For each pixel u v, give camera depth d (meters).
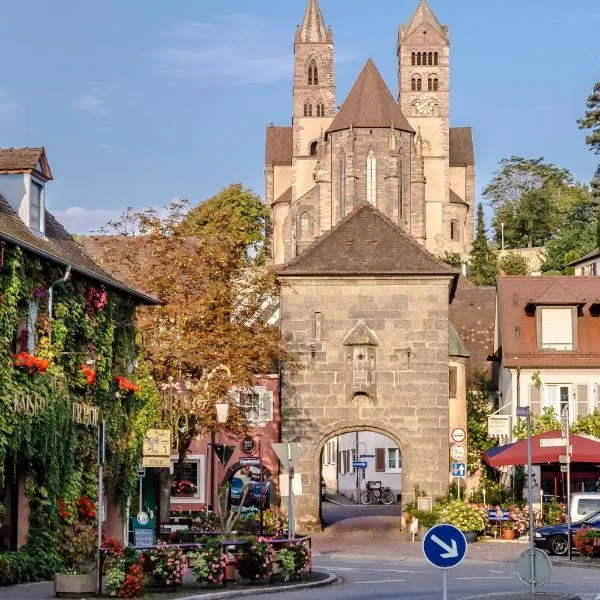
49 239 35.56
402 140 146.00
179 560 29.83
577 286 63.25
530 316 62.44
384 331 55.53
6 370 30.28
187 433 49.34
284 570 32.19
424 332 55.47
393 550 47.12
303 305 55.59
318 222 146.12
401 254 55.88
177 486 60.41
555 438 49.31
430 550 19.70
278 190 166.12
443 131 154.88
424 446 55.28
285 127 169.00
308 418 55.44
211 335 49.19
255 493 68.19
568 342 61.34
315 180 149.38
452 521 51.31
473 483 65.38
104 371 37.06
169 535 39.31
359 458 91.12
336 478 100.31
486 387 70.12
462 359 63.97
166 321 49.31
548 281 63.91
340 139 146.12
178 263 50.03
